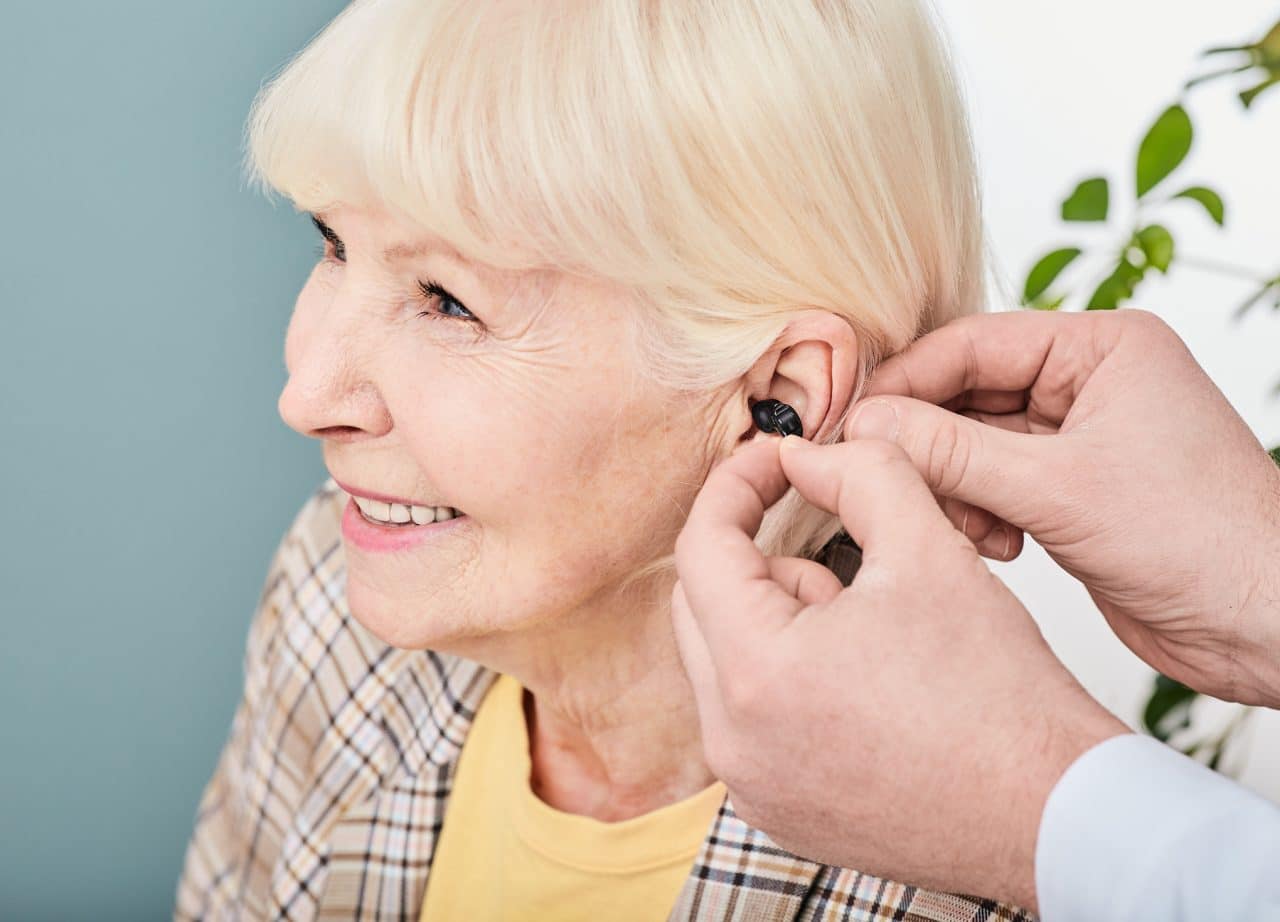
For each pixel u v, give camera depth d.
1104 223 0.78
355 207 0.63
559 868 0.75
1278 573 0.63
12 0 1.09
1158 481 0.63
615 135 0.60
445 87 0.60
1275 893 0.52
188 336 1.20
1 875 1.29
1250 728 1.01
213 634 1.27
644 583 0.69
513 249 0.61
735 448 0.67
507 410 0.64
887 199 0.65
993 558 0.68
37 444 1.20
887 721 0.55
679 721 0.73
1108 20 1.09
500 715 0.79
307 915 0.82
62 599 1.24
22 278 1.16
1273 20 1.04
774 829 0.58
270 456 1.24
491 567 0.67
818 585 0.59
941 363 0.67
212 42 1.13
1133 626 0.67
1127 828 0.53
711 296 0.63
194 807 1.31
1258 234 1.06
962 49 1.13
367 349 0.65
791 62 0.62
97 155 1.14
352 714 0.83
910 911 0.68
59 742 1.27
